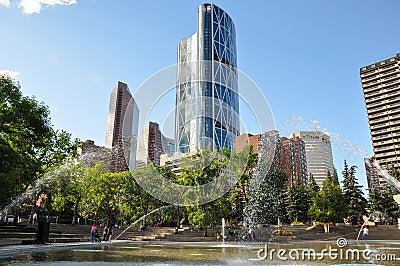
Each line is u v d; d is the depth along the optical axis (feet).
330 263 28.58
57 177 99.96
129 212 115.44
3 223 76.79
